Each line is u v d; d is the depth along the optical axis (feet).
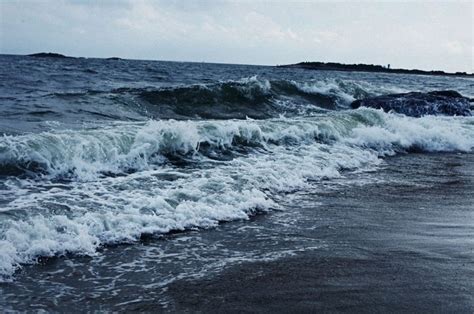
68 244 15.53
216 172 25.67
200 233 17.98
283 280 13.94
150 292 13.12
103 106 43.09
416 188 26.68
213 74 128.47
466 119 54.70
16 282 13.37
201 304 12.45
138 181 23.02
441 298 12.78
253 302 12.56
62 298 12.64
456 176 30.63
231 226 18.95
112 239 16.56
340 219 20.35
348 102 67.51
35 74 83.82
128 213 18.42
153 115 44.09
